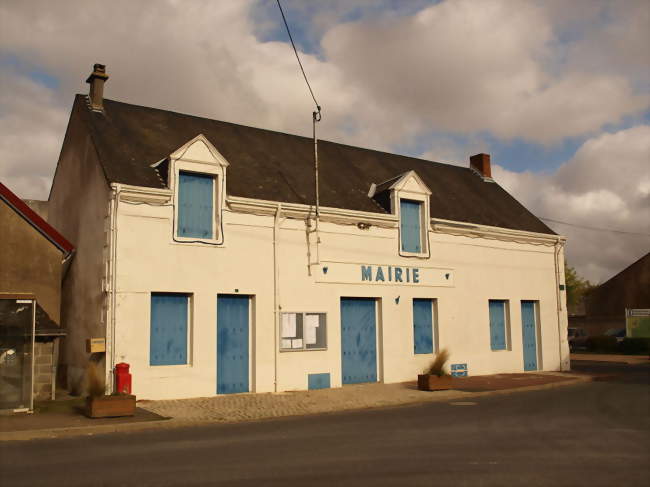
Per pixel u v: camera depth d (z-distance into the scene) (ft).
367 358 62.08
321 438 32.40
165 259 50.29
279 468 24.82
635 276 153.69
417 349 66.13
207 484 22.16
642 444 30.30
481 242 73.10
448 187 82.02
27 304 41.29
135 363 47.98
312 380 57.31
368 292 62.18
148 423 37.24
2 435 32.96
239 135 68.08
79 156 58.23
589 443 30.60
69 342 55.72
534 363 77.61
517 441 31.24
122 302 47.91
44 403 45.70
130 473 23.98
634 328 137.80
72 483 22.36
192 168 52.42
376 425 37.32
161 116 64.18
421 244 67.62
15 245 53.06
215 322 52.26
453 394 53.83
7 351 40.55
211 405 46.21
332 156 74.23
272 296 55.67
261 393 53.67
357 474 23.71
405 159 84.07
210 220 53.47
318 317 58.70
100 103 59.67
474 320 70.95
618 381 67.51
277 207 56.24
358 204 65.10
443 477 23.24
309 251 58.54
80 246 55.42
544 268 80.12
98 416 38.73
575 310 194.70
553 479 22.99
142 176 52.06
